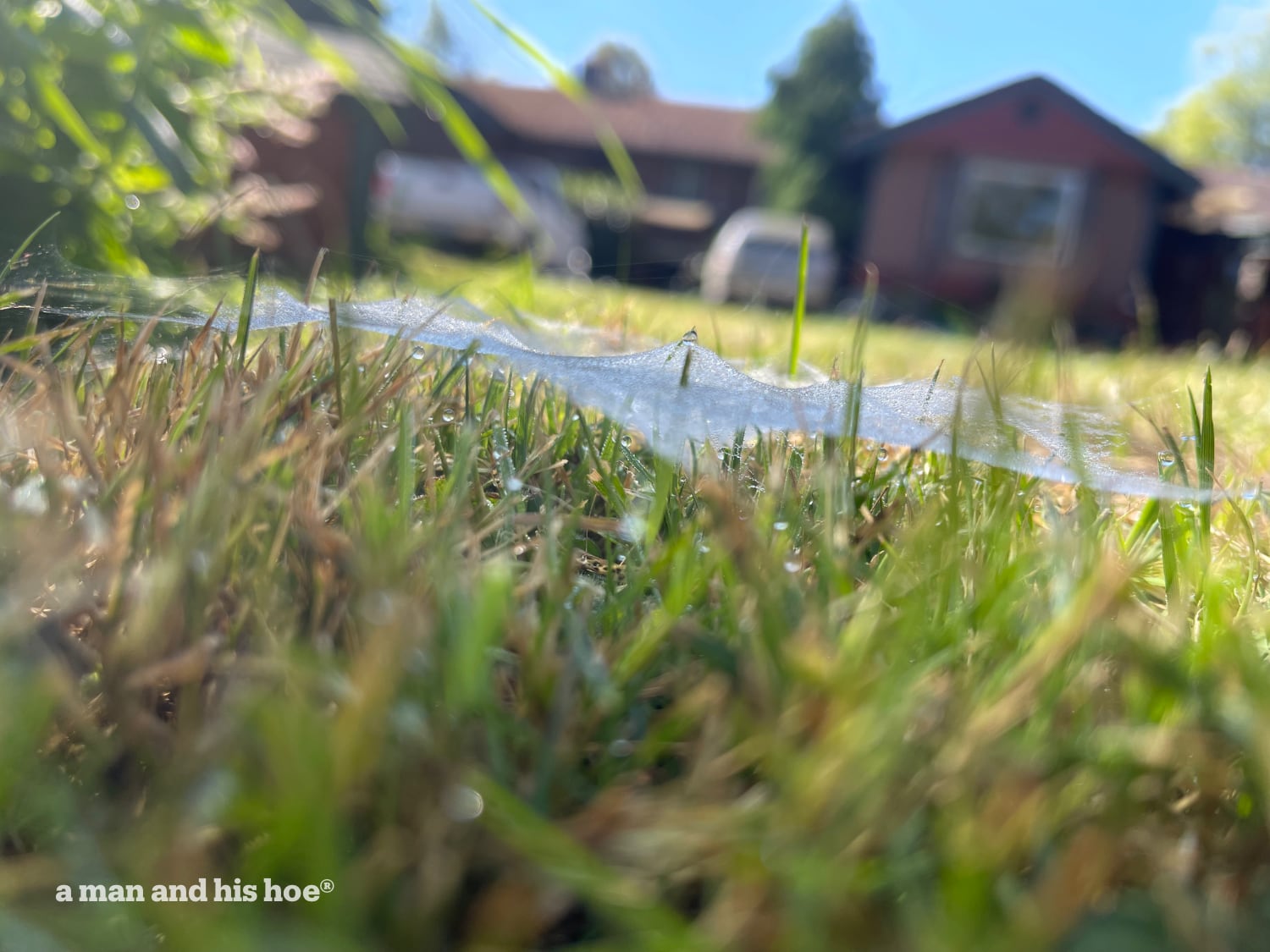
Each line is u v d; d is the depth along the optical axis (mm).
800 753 592
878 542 1016
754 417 1111
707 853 545
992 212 16688
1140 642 691
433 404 1149
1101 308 15922
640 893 514
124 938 509
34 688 567
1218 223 15344
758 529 851
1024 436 1383
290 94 3195
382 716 562
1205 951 535
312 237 7027
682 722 661
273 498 774
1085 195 16250
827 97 23953
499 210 14414
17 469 936
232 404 877
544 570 770
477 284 2867
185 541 680
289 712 541
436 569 722
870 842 554
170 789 567
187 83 2680
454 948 549
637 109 27297
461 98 14562
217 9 2215
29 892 535
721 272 16156
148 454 774
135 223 2457
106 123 2246
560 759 620
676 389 1190
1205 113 38094
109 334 1472
